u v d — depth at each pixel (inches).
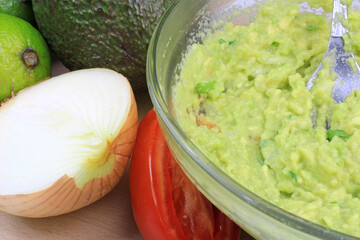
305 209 10.1
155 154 11.6
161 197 11.2
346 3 12.4
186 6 11.9
